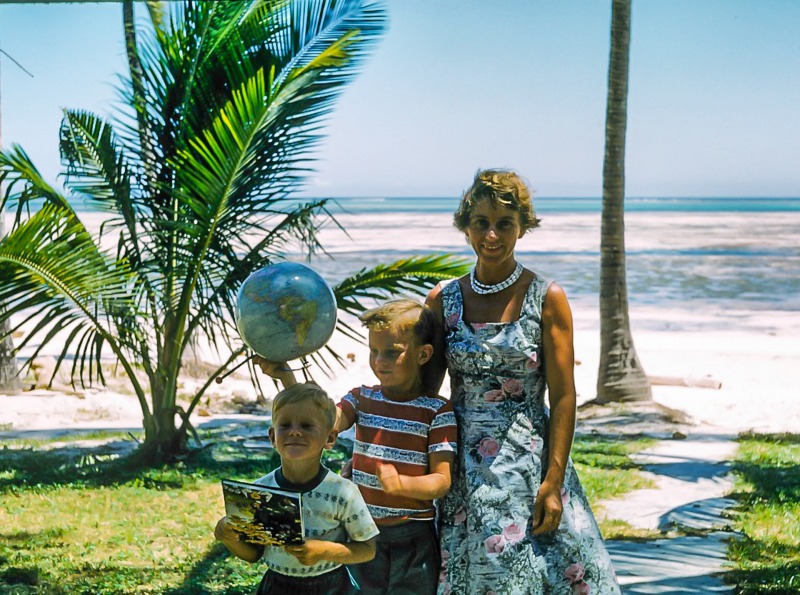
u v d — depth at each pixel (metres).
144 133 10.30
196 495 9.23
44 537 7.70
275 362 3.66
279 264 3.66
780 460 11.19
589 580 3.83
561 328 3.84
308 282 3.58
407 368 3.82
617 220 15.34
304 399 3.39
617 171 15.23
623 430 13.58
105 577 6.61
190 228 9.55
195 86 10.02
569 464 3.92
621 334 15.40
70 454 11.22
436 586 3.84
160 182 9.74
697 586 6.46
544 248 61.22
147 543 7.54
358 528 3.43
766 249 60.69
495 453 3.83
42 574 6.67
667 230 86.62
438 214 138.38
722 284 40.38
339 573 3.50
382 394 3.91
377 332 3.82
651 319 29.81
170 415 10.67
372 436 3.84
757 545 7.48
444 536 3.88
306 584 3.43
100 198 10.19
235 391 15.64
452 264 10.02
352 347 21.45
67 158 10.05
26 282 8.88
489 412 3.86
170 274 9.89
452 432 3.81
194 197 9.44
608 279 15.41
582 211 154.12
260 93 9.04
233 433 12.60
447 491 3.74
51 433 12.98
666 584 6.50
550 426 3.84
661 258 53.31
